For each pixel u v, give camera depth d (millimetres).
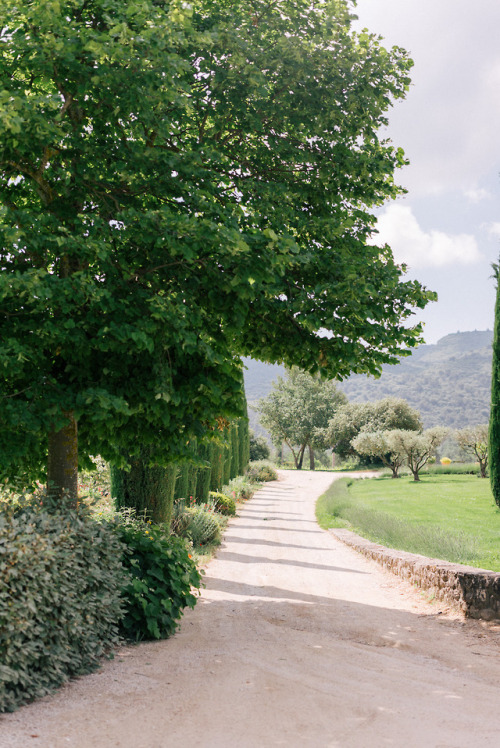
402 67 9352
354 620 8867
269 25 8953
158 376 6930
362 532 18266
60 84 7039
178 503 16828
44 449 8617
